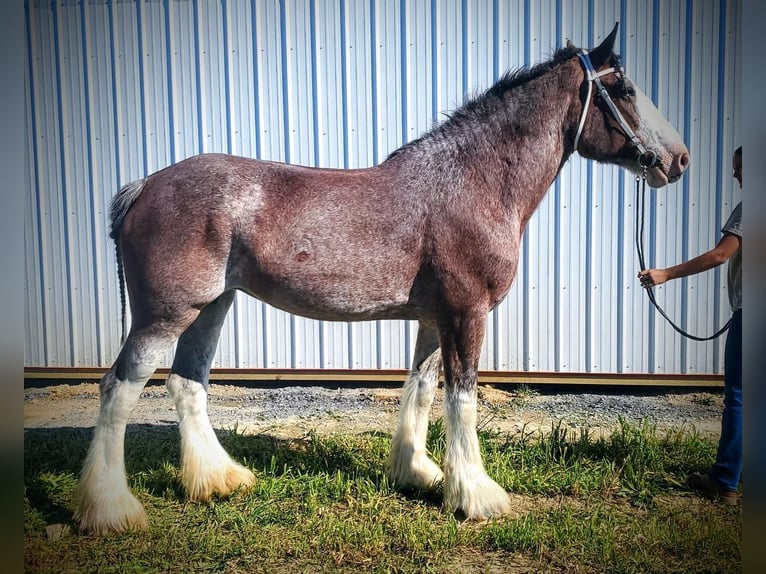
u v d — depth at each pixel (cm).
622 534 298
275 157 530
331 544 287
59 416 486
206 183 297
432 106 513
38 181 552
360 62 515
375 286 306
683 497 339
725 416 330
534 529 296
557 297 525
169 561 278
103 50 533
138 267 297
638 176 341
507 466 363
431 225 304
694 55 496
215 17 520
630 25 495
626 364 525
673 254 516
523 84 324
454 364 311
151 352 298
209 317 333
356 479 346
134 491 335
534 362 530
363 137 521
